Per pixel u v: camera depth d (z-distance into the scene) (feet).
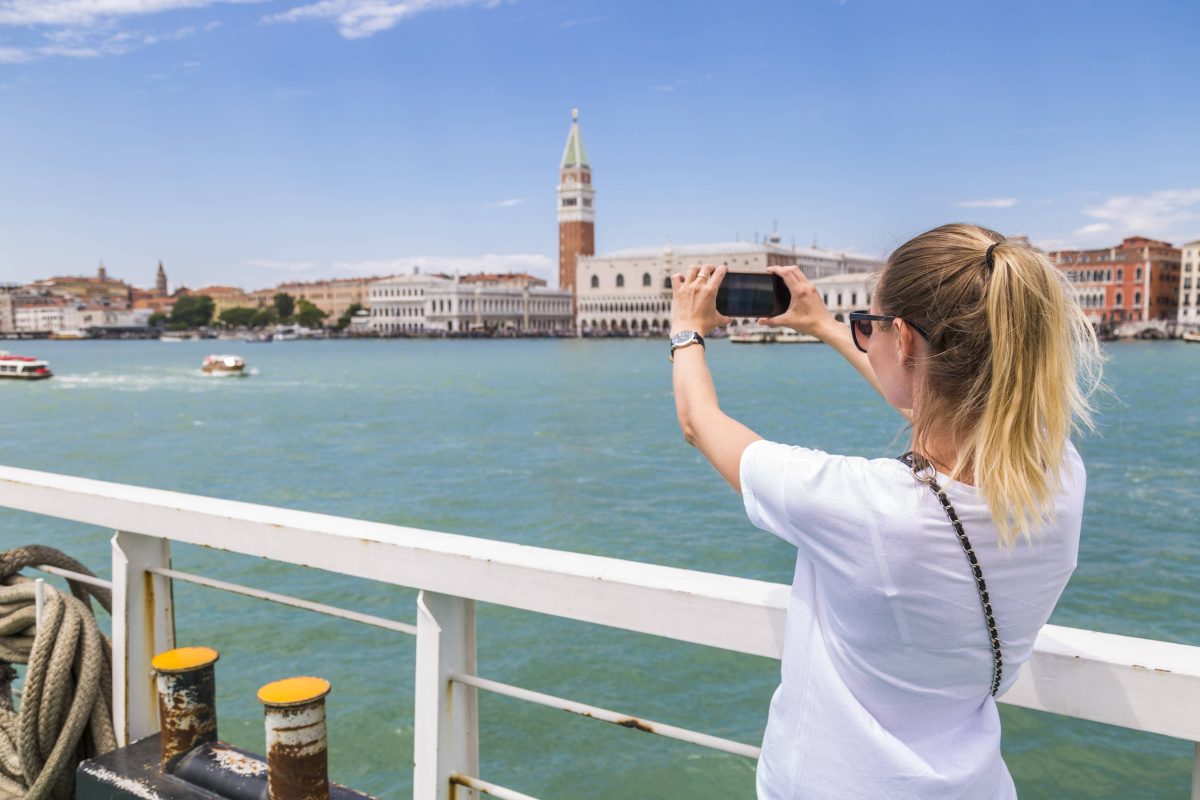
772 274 4.68
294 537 6.31
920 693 3.61
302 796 6.33
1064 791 23.65
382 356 382.63
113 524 7.36
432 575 5.74
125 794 6.94
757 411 146.51
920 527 3.44
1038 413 3.42
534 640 33.45
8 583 8.23
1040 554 3.49
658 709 28.37
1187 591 42.73
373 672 30.35
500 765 25.07
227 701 28.48
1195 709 3.94
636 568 5.24
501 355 384.47
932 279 3.65
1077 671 4.15
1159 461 83.20
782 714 3.89
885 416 135.23
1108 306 421.59
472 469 83.71
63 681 7.49
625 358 348.79
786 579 46.26
